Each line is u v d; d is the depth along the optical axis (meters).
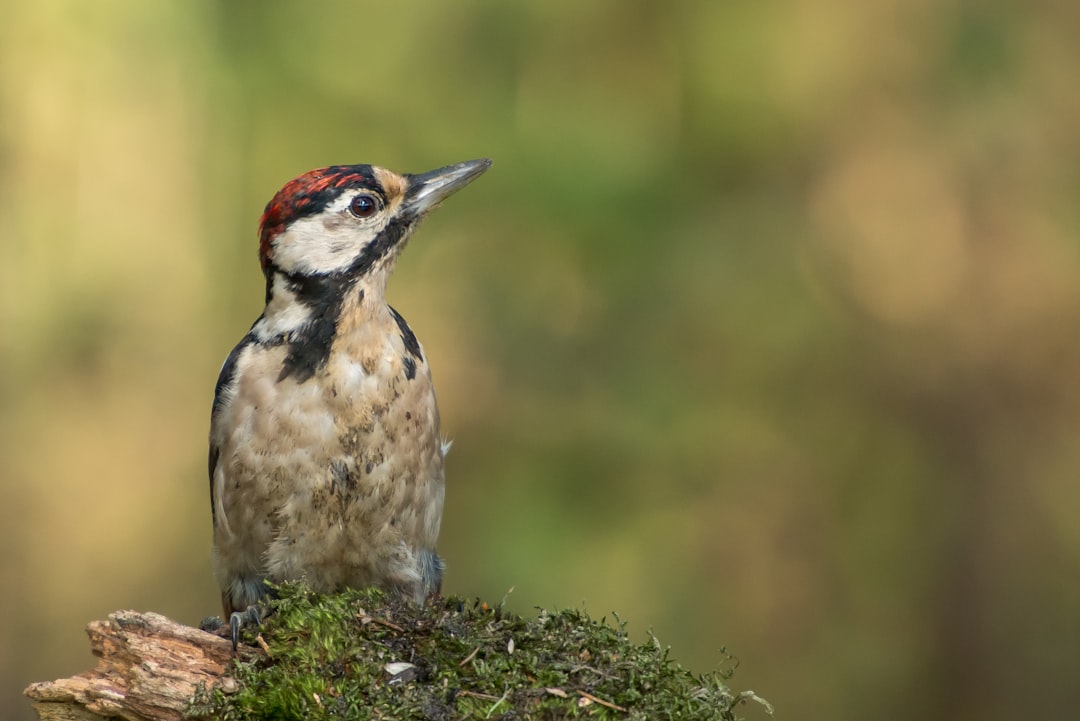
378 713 5.38
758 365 14.05
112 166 14.95
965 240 14.45
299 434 6.86
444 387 14.10
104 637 5.96
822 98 14.35
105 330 15.46
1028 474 14.43
